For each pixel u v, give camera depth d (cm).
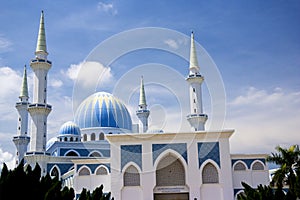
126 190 4722
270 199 2586
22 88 7250
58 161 6053
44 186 1983
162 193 4781
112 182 4734
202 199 4672
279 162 4128
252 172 4850
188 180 4706
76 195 4953
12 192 1717
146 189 4694
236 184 4809
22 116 6931
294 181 3641
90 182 4997
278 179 4038
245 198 2722
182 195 4822
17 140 6744
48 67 5775
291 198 2616
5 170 1798
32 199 1792
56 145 6856
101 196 2903
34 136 5559
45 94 5706
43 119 5628
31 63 5712
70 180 5391
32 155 5459
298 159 4081
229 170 4706
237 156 4906
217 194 4681
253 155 4903
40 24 6000
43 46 5853
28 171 1852
